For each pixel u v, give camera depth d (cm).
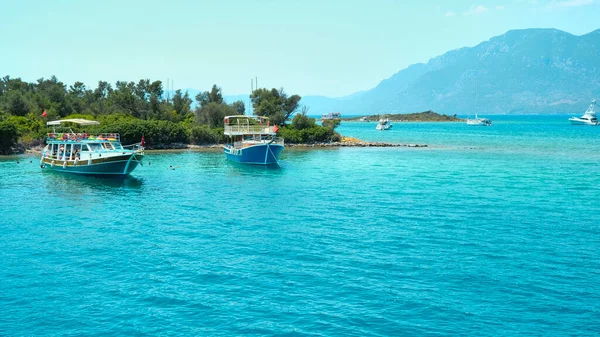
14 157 9281
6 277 2775
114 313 2325
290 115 15800
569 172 7069
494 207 4516
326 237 3509
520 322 2228
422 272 2798
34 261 3042
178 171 7281
